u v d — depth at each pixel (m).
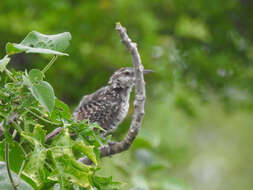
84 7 15.34
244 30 19.03
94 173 4.04
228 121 25.88
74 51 14.81
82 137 4.21
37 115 4.11
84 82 15.06
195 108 16.42
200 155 25.03
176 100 15.77
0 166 4.24
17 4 15.22
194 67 16.52
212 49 17.83
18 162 4.50
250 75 17.47
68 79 14.80
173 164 15.43
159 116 15.17
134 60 5.53
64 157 3.81
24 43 4.03
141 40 15.18
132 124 5.79
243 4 18.78
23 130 4.28
